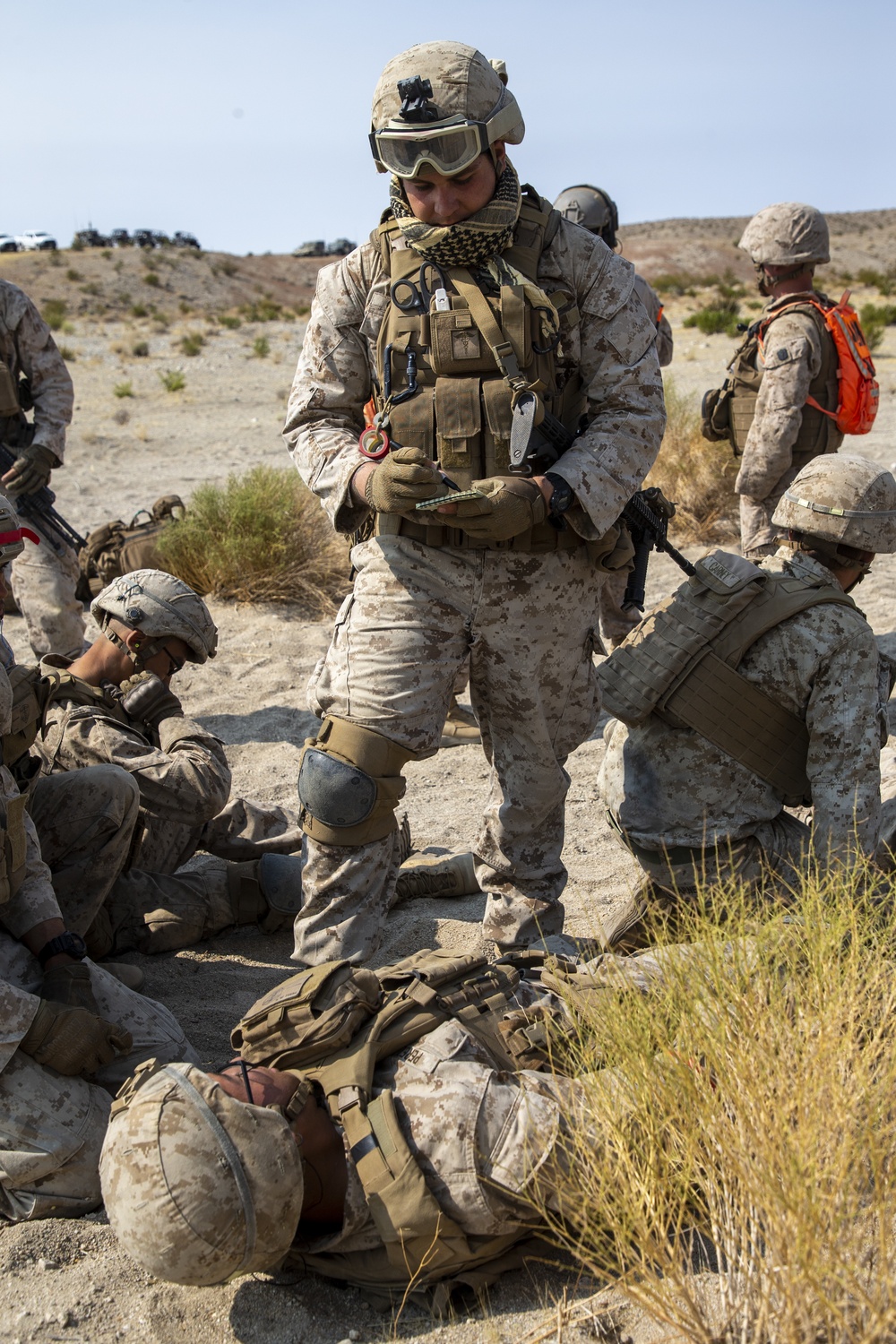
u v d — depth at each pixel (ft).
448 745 16.75
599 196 17.95
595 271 9.22
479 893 12.67
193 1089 6.58
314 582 24.26
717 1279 6.49
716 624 9.04
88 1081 8.50
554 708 9.88
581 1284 6.94
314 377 9.68
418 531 9.18
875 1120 6.05
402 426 8.97
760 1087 5.98
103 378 68.90
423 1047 7.20
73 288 160.25
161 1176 6.32
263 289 192.65
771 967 6.86
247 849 12.54
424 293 8.95
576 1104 6.91
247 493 24.94
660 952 7.36
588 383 9.46
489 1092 6.89
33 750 11.75
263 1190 6.40
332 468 9.34
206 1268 6.35
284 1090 7.06
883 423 39.40
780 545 9.71
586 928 11.42
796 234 16.42
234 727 17.62
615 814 9.81
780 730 9.12
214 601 23.44
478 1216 6.69
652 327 9.49
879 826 9.76
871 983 6.61
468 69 8.50
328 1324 6.90
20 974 8.75
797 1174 5.59
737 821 9.32
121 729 11.72
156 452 42.55
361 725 9.24
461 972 7.85
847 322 16.57
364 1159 6.77
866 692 8.88
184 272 183.32
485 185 8.76
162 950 11.59
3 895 8.51
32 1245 7.50
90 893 10.48
